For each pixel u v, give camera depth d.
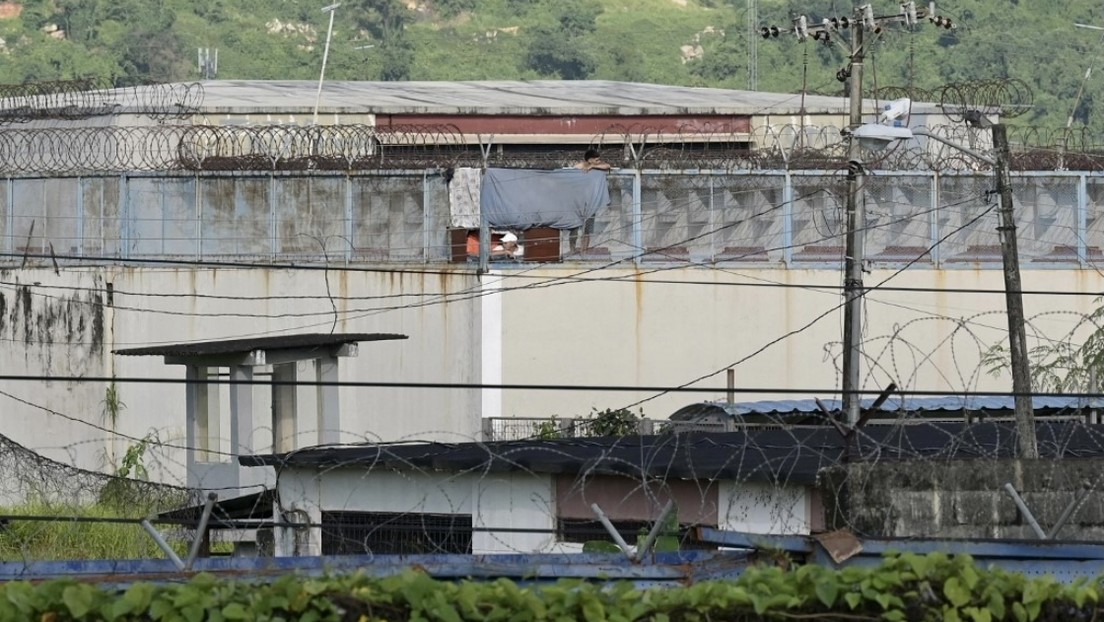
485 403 62.66
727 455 35.91
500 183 62.91
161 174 63.59
